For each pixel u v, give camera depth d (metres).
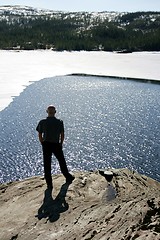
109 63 123.56
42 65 112.25
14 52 168.00
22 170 32.47
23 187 8.91
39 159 34.94
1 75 83.44
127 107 57.75
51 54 159.88
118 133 44.06
